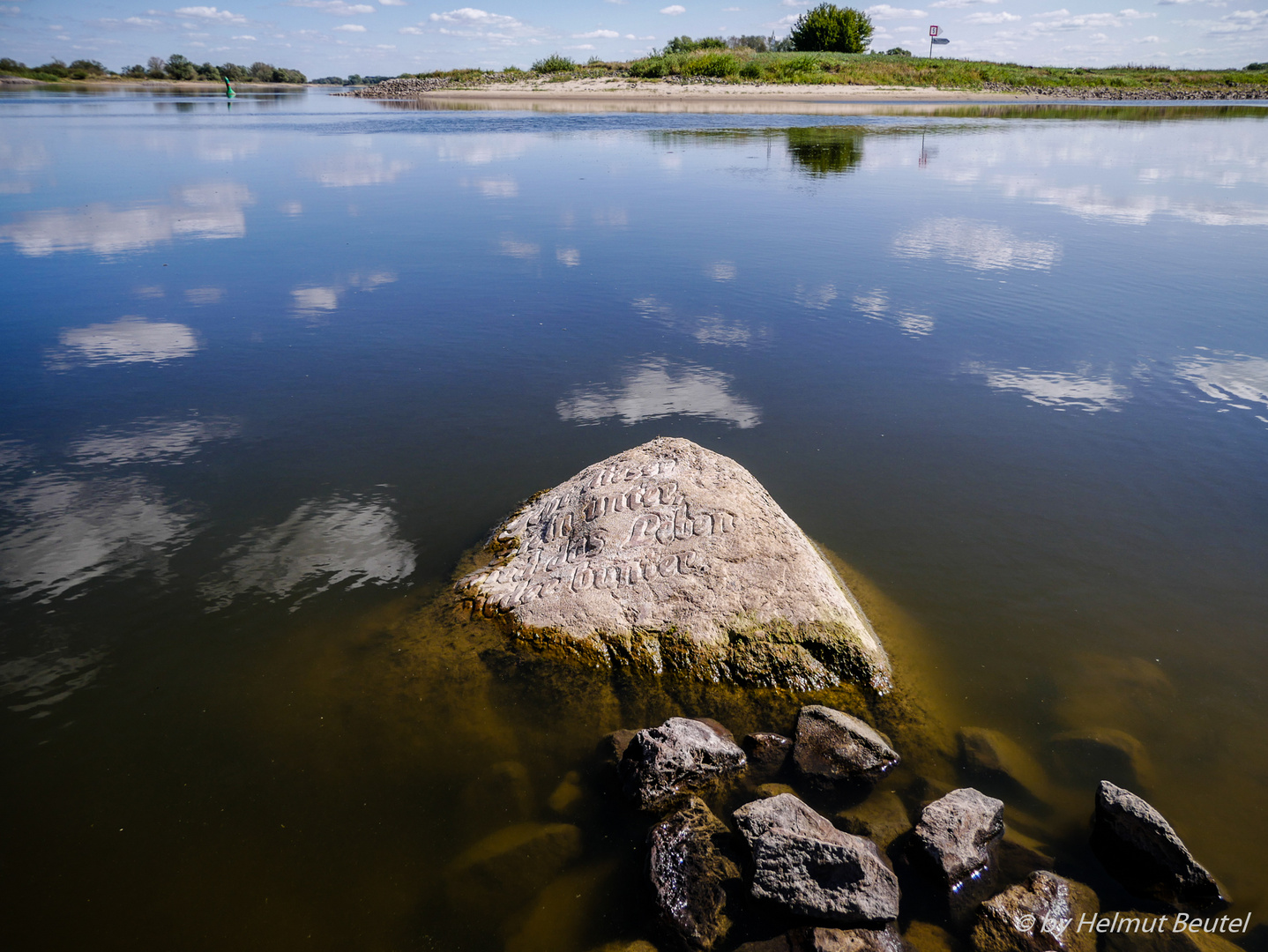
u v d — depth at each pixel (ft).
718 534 13.88
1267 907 8.95
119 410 21.50
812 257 37.63
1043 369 24.31
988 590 14.60
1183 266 35.29
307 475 18.49
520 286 32.89
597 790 10.69
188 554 15.58
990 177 62.44
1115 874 9.43
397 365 24.84
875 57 188.44
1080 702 12.05
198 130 102.68
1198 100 171.63
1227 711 11.75
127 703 11.95
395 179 60.85
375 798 10.49
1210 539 15.81
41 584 14.56
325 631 13.65
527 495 17.72
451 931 8.70
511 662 13.00
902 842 9.78
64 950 8.39
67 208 49.06
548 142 86.02
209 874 9.34
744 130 98.48
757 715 12.19
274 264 35.81
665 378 23.91
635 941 8.56
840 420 21.21
